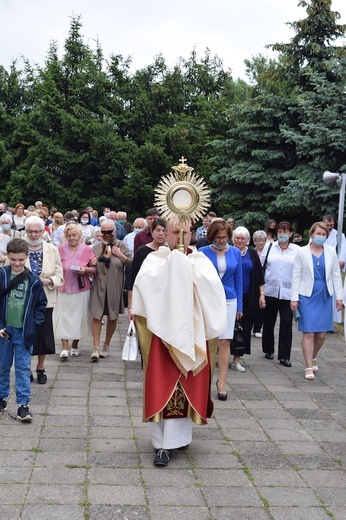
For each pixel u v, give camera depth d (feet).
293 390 26.27
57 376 26.78
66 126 107.04
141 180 103.71
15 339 20.75
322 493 16.16
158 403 17.29
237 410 23.13
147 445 19.04
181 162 18.33
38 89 113.29
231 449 19.06
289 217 70.74
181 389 17.78
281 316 31.04
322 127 61.00
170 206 17.97
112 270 30.17
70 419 21.12
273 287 31.32
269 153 68.64
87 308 30.27
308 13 71.31
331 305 28.68
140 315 17.84
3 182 117.39
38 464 17.16
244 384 26.94
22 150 117.50
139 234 30.71
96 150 106.42
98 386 25.44
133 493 15.67
